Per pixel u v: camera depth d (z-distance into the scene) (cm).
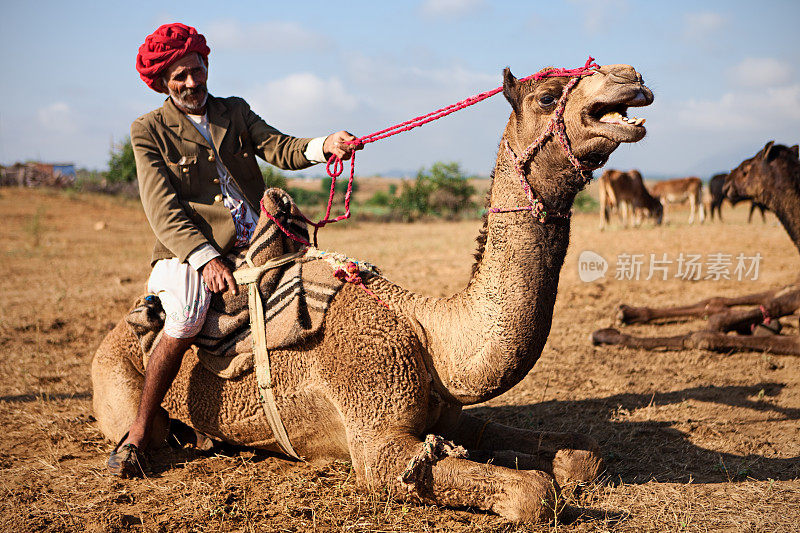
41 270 1546
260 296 408
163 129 427
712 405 574
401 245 2005
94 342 847
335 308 396
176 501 396
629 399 595
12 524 369
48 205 3259
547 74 353
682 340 761
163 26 419
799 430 509
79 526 368
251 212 451
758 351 742
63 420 550
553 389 631
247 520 362
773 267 1320
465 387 376
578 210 4609
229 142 441
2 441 508
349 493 392
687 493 398
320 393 391
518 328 359
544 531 338
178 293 411
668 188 3009
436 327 386
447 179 4475
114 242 2256
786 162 772
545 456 404
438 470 352
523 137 357
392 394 372
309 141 443
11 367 725
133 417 454
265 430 421
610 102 328
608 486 402
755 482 414
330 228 3016
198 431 458
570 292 1120
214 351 418
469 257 1623
